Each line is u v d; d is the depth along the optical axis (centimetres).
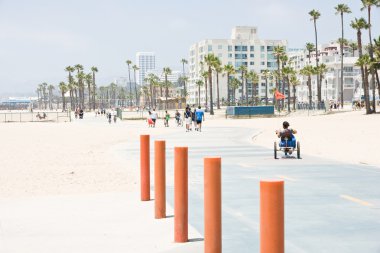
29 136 3675
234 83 19675
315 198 1019
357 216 850
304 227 774
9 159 2017
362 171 1452
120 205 972
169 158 1900
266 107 8100
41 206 979
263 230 386
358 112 7494
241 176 1364
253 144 2566
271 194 383
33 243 698
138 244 684
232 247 662
